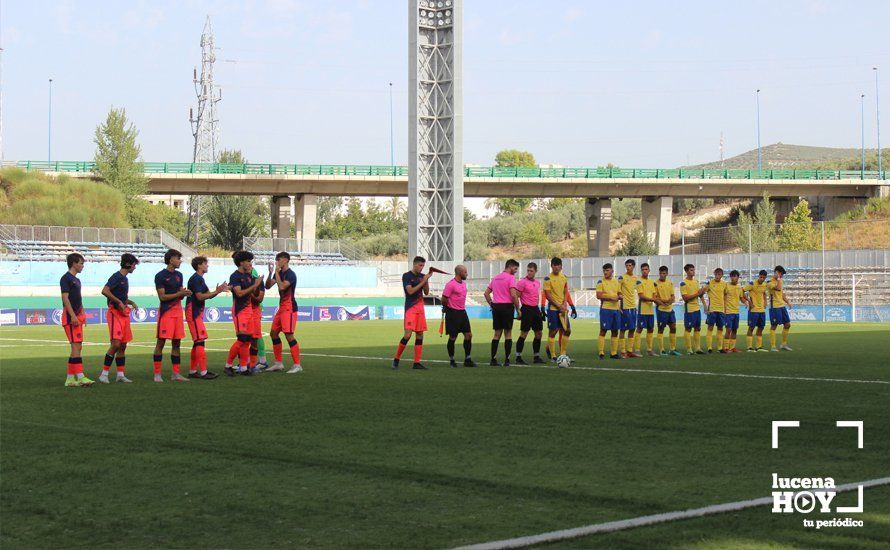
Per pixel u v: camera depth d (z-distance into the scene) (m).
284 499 7.32
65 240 63.81
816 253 60.97
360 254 78.38
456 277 19.73
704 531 6.31
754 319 25.69
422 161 67.25
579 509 6.96
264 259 71.44
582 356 23.58
